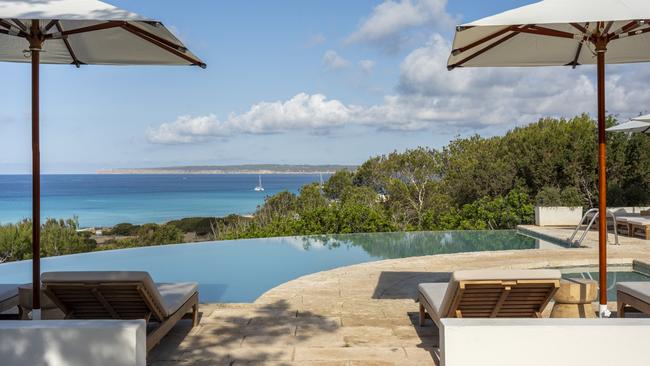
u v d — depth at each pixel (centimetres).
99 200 6378
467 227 1781
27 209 5281
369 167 2544
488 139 2455
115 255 1215
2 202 6306
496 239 1393
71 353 340
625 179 1998
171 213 4969
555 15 390
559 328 332
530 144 2130
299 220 1669
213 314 587
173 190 8675
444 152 2442
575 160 2002
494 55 616
